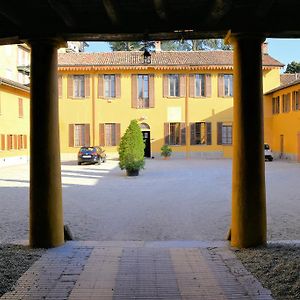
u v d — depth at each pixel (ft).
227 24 22.07
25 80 139.33
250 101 22.97
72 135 122.83
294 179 67.00
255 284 17.72
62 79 122.52
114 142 123.44
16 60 133.18
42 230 23.97
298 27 22.04
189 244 25.02
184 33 22.07
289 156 113.09
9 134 98.94
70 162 111.75
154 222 34.88
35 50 23.26
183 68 122.01
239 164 23.25
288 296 16.30
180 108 123.54
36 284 17.93
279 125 119.75
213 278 18.60
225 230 31.65
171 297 16.43
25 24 22.54
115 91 123.13
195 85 123.54
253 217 23.22
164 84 123.34
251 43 22.71
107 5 17.97
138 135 75.66
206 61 123.24
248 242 23.35
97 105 122.83
